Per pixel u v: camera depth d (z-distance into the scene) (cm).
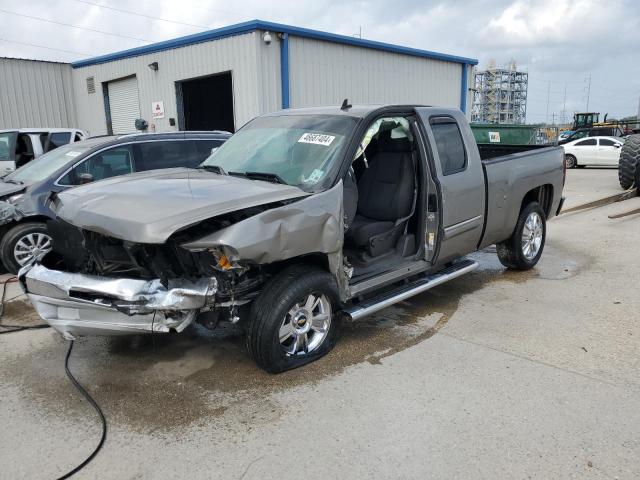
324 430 313
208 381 376
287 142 444
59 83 1869
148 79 1612
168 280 335
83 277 347
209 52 1398
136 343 443
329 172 398
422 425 315
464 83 1947
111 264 366
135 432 316
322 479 271
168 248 341
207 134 768
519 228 595
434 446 295
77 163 661
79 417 334
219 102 1834
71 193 401
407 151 482
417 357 405
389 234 471
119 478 275
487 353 411
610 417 320
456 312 500
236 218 339
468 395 348
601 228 878
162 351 427
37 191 638
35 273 369
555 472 272
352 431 311
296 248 353
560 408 331
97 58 1761
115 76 1720
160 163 716
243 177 416
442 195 462
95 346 439
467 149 507
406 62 1686
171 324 328
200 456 292
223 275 338
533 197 630
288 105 1348
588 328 457
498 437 302
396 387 360
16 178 701
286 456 290
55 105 1864
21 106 1773
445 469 276
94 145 689
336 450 294
